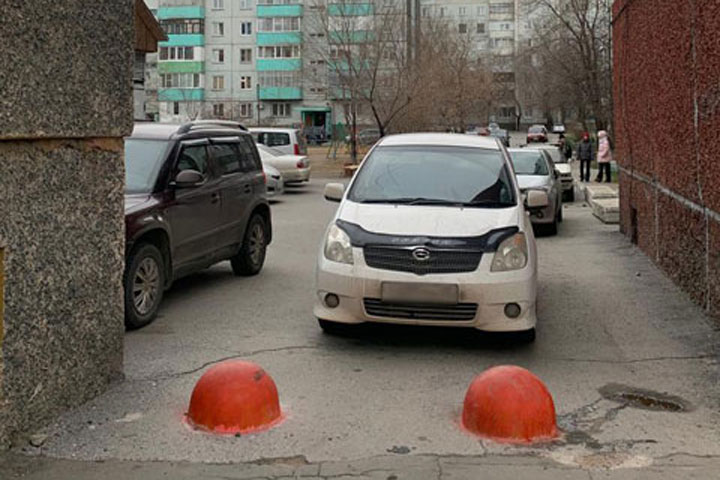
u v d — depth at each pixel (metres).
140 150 7.99
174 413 4.88
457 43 52.16
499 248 6.09
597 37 38.69
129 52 5.20
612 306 7.99
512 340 6.48
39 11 4.29
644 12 10.30
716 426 4.70
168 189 7.74
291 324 7.27
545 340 6.71
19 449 4.29
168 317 7.57
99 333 5.13
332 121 69.44
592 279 9.48
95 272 5.05
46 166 4.50
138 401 5.08
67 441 4.41
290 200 21.72
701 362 6.04
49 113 4.40
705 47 7.05
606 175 26.59
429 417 4.84
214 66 75.25
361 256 6.14
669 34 8.66
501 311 5.98
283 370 5.81
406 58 36.28
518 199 6.98
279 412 4.82
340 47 34.66
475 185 7.12
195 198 8.20
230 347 6.46
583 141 28.05
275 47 73.81
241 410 4.61
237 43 74.75
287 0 72.88
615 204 16.39
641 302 8.13
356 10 34.50
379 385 5.46
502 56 86.06
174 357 6.15
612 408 5.03
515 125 90.44
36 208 4.42
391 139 8.12
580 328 7.12
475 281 5.93
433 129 39.25
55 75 4.45
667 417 4.86
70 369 4.82
